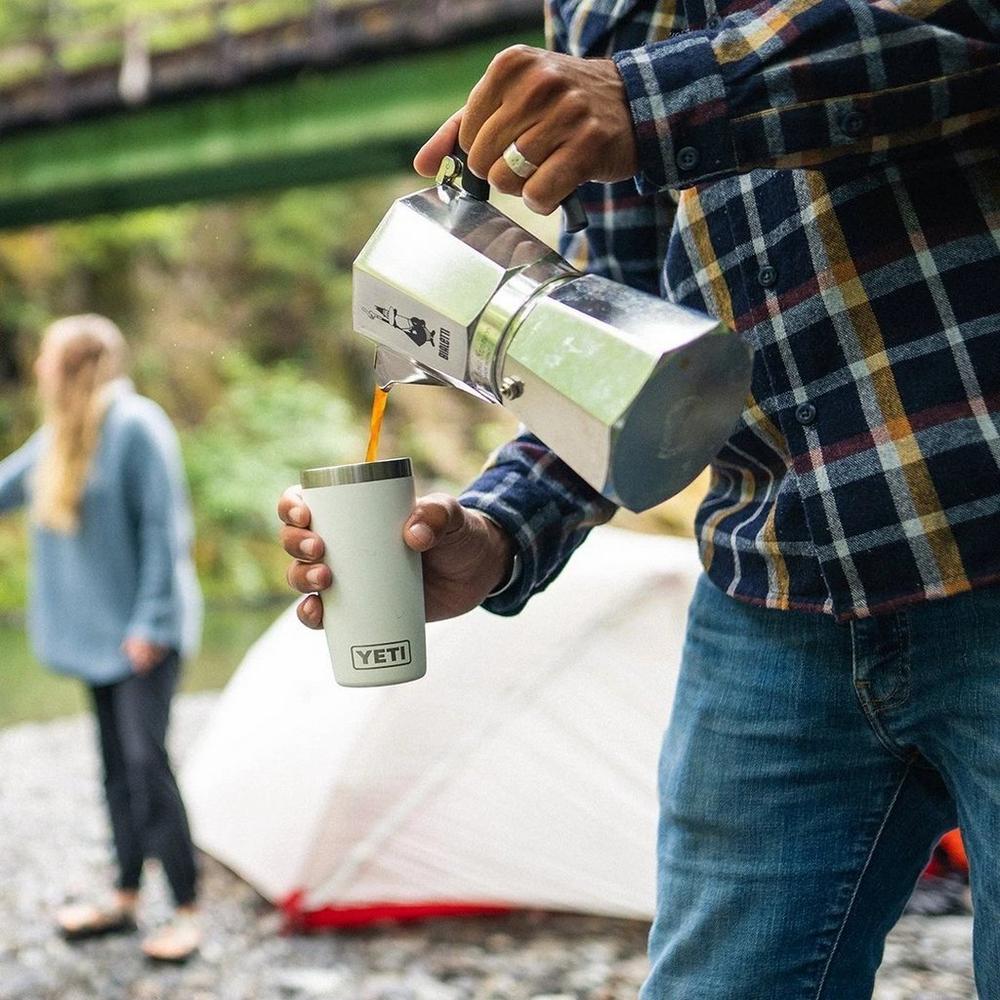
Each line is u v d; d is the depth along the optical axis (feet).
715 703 3.49
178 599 10.36
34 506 10.68
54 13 61.57
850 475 3.10
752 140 2.77
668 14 3.49
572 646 10.69
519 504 3.61
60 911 11.26
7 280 69.41
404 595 3.25
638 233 3.85
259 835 11.37
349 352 74.28
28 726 25.36
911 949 9.70
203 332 72.13
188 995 9.60
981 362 3.00
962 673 3.07
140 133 37.93
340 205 75.31
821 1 2.77
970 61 2.76
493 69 2.77
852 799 3.34
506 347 2.88
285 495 3.35
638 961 9.80
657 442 2.73
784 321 3.20
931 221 3.05
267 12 36.06
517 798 10.45
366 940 10.48
